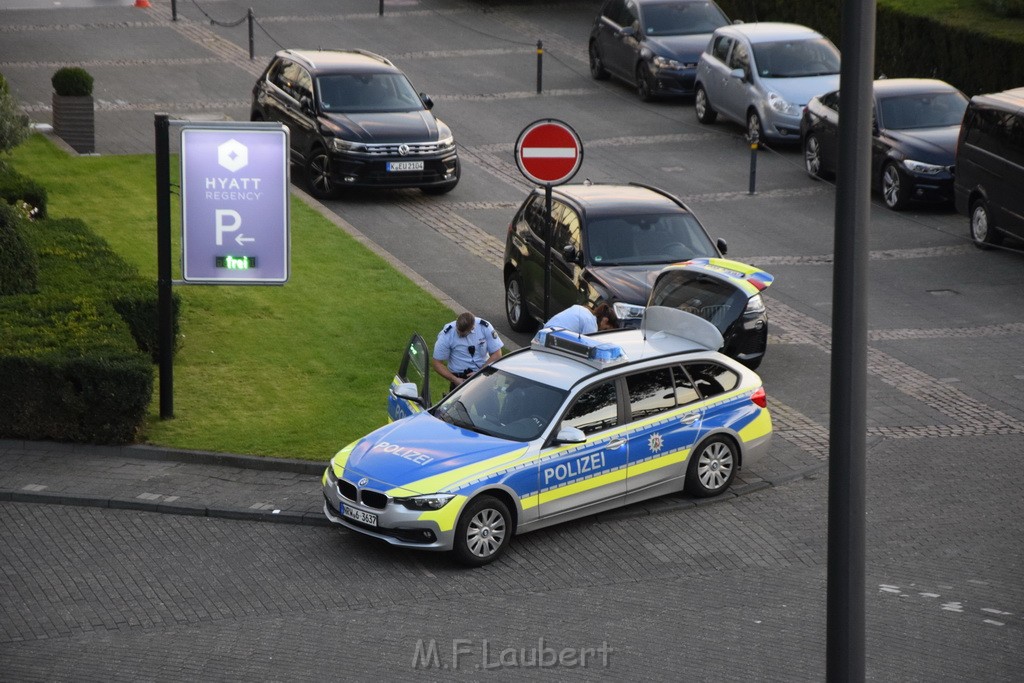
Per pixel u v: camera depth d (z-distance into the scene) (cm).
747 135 10906
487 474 4553
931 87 9575
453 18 15325
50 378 5422
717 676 3772
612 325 6278
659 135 11112
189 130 5581
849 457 2797
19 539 4725
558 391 4825
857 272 2747
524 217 7219
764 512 5019
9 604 4234
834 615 2852
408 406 5209
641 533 4831
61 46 13512
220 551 4650
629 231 6738
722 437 5134
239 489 5138
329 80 9569
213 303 7100
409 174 9212
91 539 4738
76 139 9981
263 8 15562
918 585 4384
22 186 7775
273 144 5612
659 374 5038
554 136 5619
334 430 5656
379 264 7850
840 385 2784
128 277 6625
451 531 4466
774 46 10850
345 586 4384
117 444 5484
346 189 9700
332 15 15288
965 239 8619
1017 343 6844
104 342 5669
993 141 8188
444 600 4288
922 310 7325
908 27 11694
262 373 6269
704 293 6297
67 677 3772
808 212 9131
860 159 2706
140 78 12350
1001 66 10719
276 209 5656
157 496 5053
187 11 15325
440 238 8600
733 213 9100
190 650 3934
